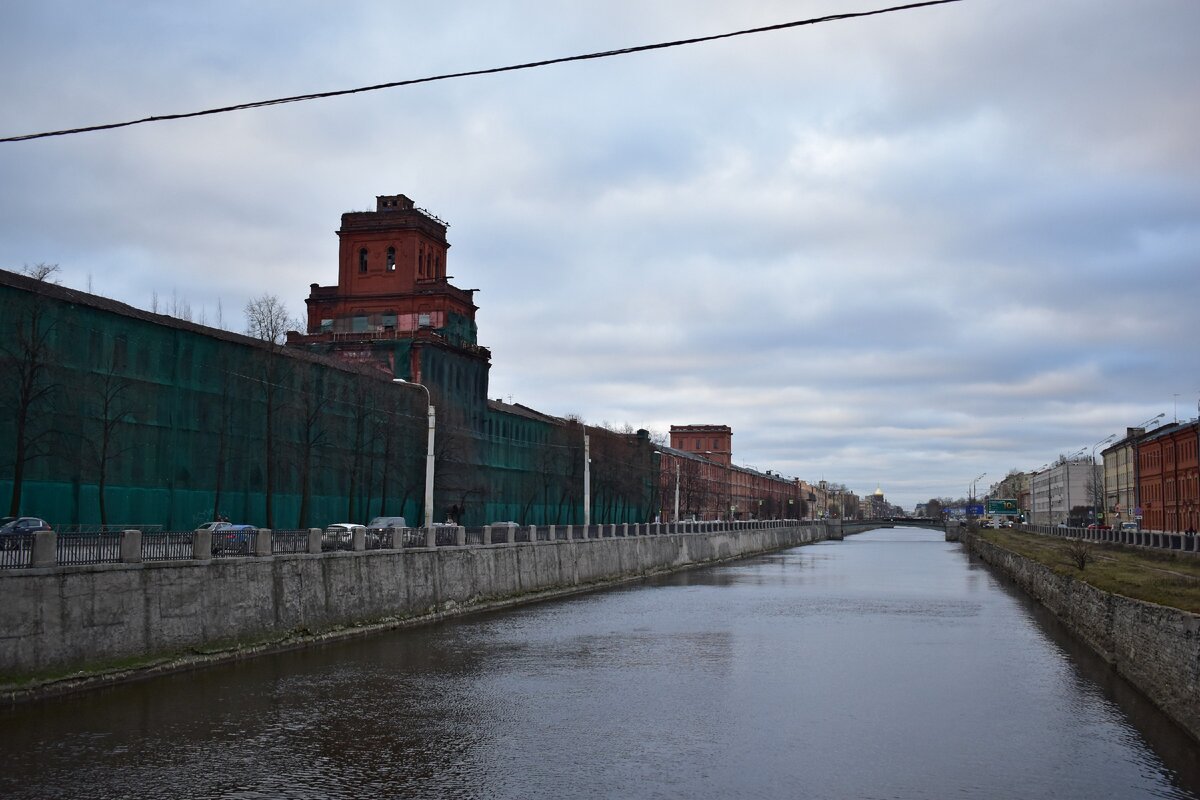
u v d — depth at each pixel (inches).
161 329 2087.8
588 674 1333.7
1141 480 4443.9
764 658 1485.0
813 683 1283.2
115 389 1945.1
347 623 1587.1
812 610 2204.7
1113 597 1445.6
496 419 3590.1
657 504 5206.7
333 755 904.9
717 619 2003.0
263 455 2370.8
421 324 3297.2
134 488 2009.1
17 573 988.6
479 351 3444.9
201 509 2181.3
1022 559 2901.1
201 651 1243.8
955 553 5649.6
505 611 2086.6
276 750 914.1
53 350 1825.8
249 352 2333.9
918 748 955.3
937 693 1221.1
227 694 1119.6
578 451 4089.6
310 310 3408.0
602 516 4446.4
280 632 1411.2
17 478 1680.6
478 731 1007.6
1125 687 1257.4
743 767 886.4
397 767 873.5
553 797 795.4
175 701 1068.5
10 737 906.1
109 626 1103.0
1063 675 1346.0
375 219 3385.8
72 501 1867.6
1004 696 1203.2
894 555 5315.0
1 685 962.1
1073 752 940.6
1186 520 3656.5
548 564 2496.3
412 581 1813.5
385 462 2723.9
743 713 1103.0
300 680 1227.9
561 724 1042.7
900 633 1792.6
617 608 2203.5
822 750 946.1
